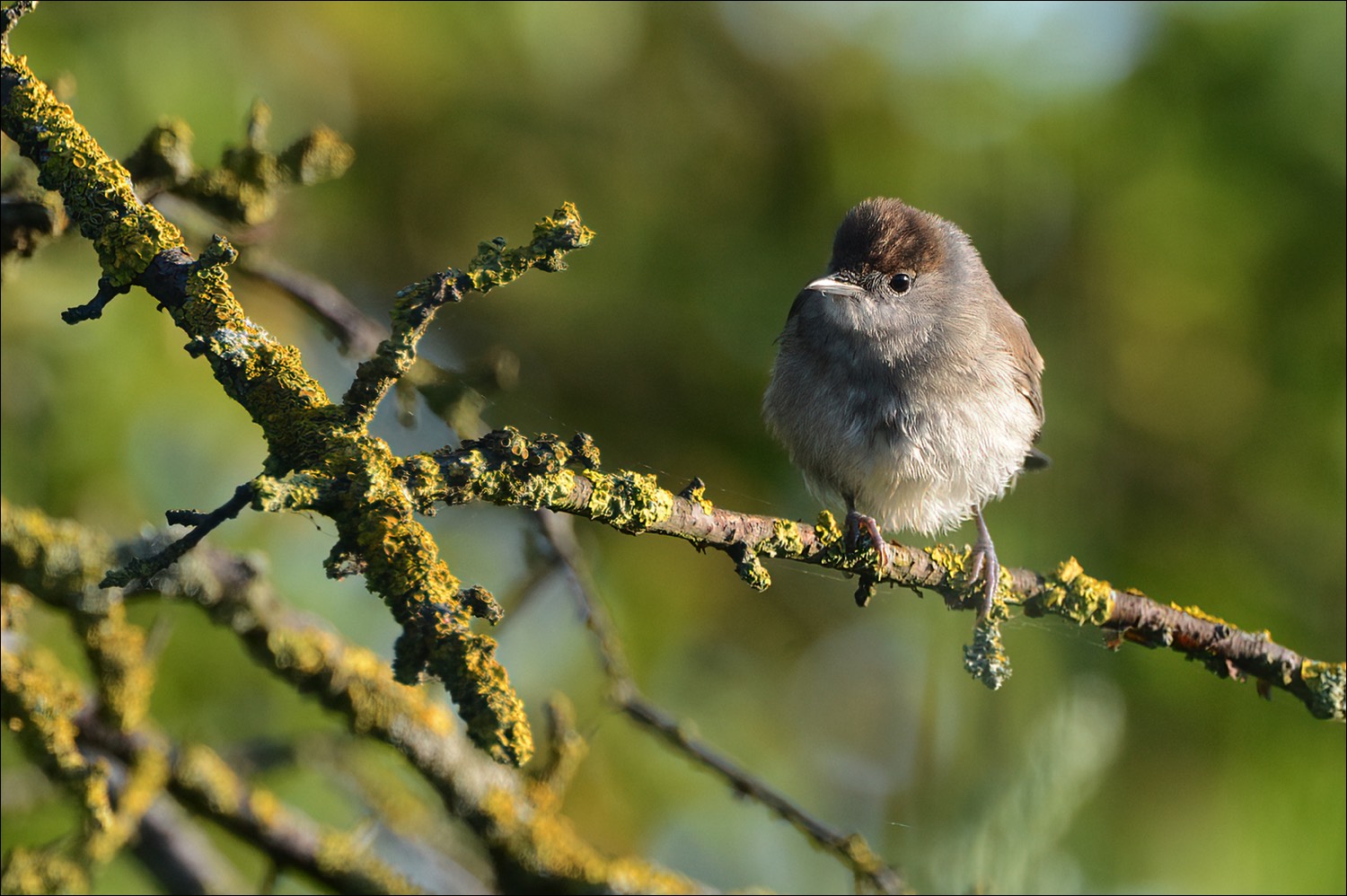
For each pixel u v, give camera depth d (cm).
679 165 1191
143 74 898
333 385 988
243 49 975
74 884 593
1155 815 957
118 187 471
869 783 1133
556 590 991
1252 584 1092
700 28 1192
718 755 707
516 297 1170
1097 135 1098
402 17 1059
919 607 1157
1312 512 1102
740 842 1056
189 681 837
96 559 606
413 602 377
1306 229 1077
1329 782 974
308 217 1104
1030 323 1138
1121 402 1130
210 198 637
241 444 870
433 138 1134
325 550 883
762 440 1156
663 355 1167
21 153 487
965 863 574
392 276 1154
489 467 450
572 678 985
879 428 884
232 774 656
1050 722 588
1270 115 1064
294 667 655
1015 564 1070
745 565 561
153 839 696
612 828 994
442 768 669
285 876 739
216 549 649
